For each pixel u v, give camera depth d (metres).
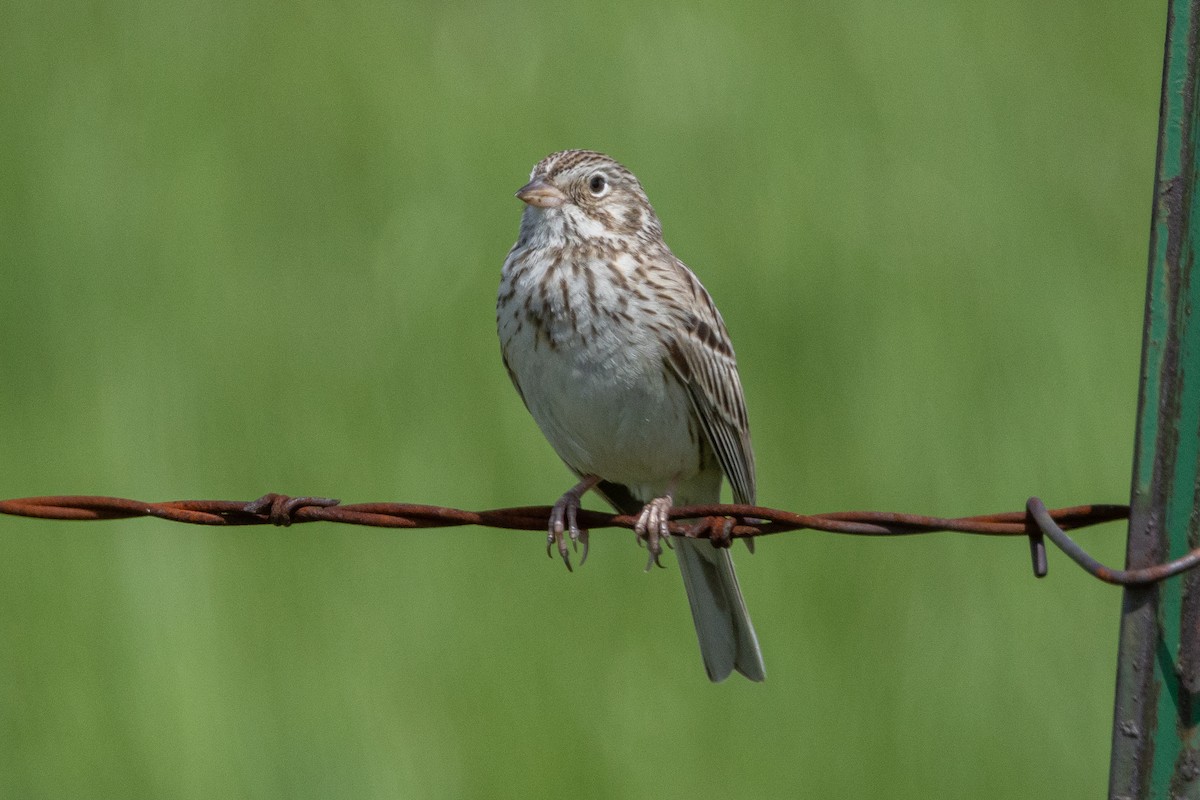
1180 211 5.73
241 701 11.60
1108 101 16.34
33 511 7.30
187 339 14.20
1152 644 5.82
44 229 15.02
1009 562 12.58
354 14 17.19
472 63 16.45
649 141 15.27
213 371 13.92
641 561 12.27
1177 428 5.76
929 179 15.17
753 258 14.36
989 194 15.17
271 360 13.98
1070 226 14.97
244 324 14.30
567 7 17.03
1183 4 5.69
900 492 12.85
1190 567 5.68
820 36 16.66
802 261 14.35
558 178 8.91
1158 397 5.78
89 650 11.89
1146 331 5.79
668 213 14.63
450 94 16.09
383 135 15.82
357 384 13.72
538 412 8.95
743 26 16.70
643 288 8.61
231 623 12.12
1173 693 5.81
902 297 14.15
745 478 9.23
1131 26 17.33
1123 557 12.68
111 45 16.88
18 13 17.23
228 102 16.28
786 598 12.21
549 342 8.63
